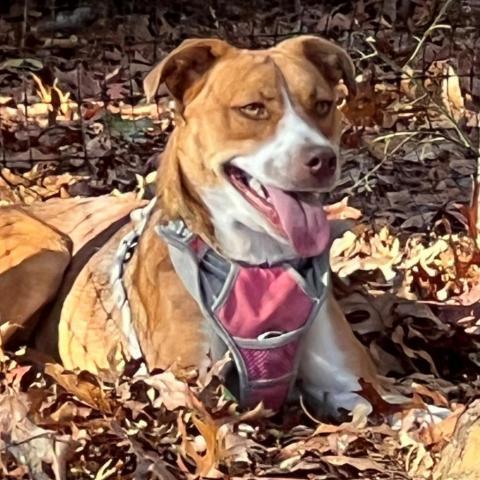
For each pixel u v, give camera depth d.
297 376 2.26
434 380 2.33
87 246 2.42
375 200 3.06
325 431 2.15
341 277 2.60
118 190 3.11
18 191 3.10
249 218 2.15
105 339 2.29
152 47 4.29
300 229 2.14
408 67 3.29
